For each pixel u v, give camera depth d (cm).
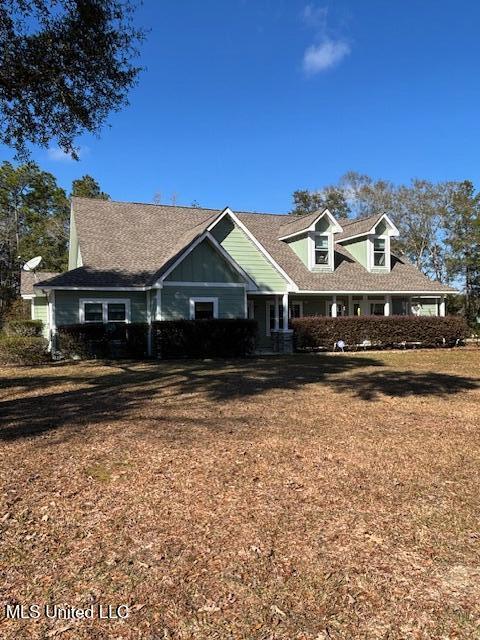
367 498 413
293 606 269
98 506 398
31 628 253
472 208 3609
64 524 368
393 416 716
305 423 669
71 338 1636
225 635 247
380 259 2447
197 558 319
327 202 4884
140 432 616
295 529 358
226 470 479
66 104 994
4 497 418
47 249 3841
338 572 302
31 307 2731
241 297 1820
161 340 1633
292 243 2392
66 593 282
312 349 2061
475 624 253
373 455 527
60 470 481
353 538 344
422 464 499
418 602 272
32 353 1567
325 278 2231
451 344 2272
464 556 321
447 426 657
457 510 389
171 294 1723
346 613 263
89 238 1969
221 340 1694
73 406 788
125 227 2114
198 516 379
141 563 313
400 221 4375
